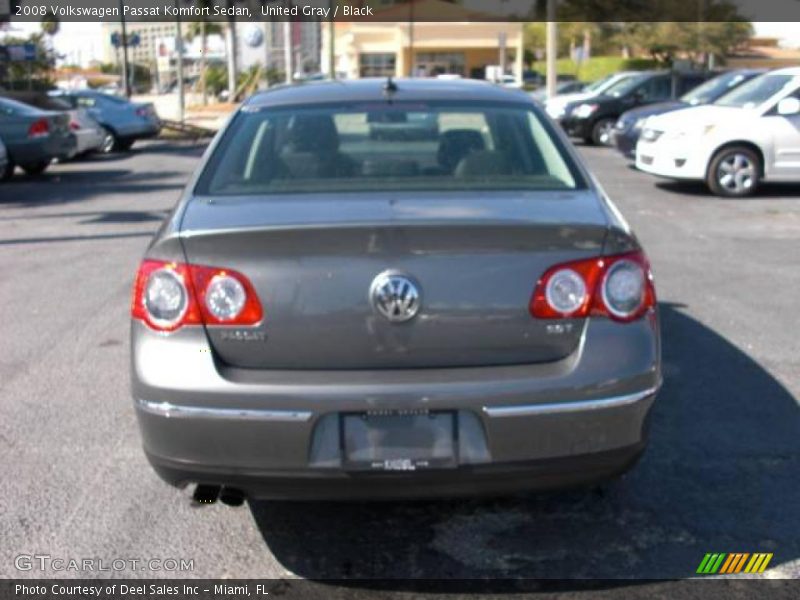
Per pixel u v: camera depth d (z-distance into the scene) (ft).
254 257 10.14
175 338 10.28
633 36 140.97
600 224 10.47
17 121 52.70
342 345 10.14
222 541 12.04
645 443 10.77
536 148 13.10
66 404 16.65
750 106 41.83
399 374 10.11
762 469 13.83
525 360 10.30
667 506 12.78
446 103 14.05
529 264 10.19
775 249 29.37
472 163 12.76
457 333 10.15
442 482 10.21
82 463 14.21
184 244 10.29
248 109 14.08
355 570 11.36
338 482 10.16
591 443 10.29
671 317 21.54
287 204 11.24
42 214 39.01
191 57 188.55
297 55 146.41
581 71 161.38
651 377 10.47
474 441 10.11
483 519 12.55
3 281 26.18
